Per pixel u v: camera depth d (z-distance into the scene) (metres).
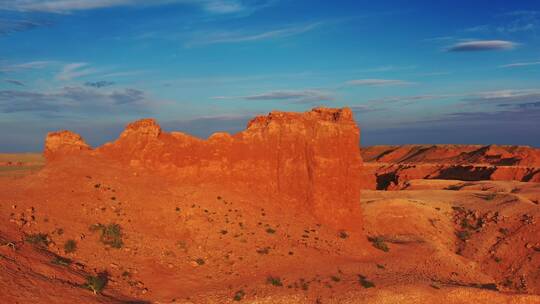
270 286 33.09
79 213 37.50
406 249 44.19
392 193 79.19
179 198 41.25
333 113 47.16
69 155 44.16
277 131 45.78
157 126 45.25
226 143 45.09
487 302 35.81
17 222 34.16
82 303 27.34
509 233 53.19
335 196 44.16
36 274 28.62
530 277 45.78
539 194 75.25
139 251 35.84
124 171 42.81
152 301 30.53
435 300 34.41
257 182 44.44
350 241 41.94
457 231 56.50
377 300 32.56
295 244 39.16
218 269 35.34
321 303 31.66
